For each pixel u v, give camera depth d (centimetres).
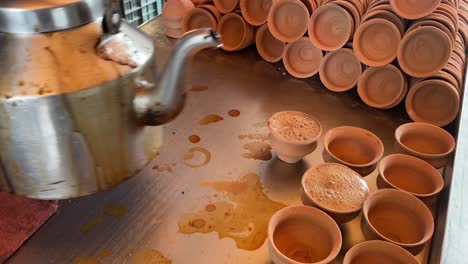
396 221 53
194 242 54
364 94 83
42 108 37
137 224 56
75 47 39
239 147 71
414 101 78
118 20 42
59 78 37
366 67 83
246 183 63
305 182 55
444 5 77
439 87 75
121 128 43
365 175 60
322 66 87
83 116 39
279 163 67
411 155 61
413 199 52
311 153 70
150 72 44
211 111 80
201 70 95
